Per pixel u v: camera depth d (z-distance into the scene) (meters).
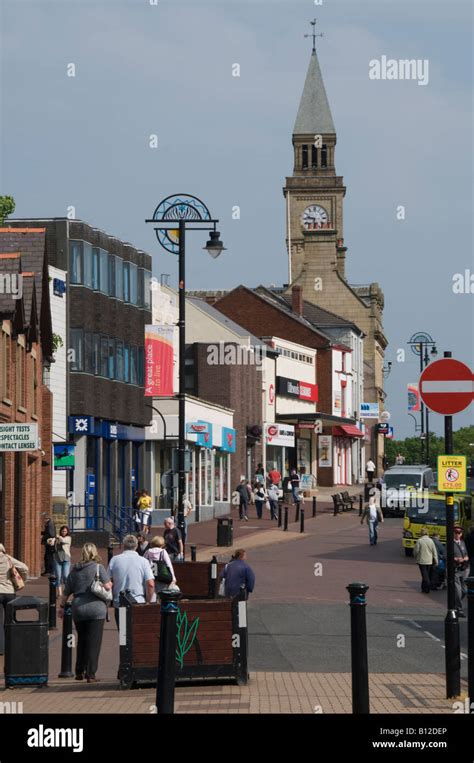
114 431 67.06
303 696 19.22
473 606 17.25
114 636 29.14
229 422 87.06
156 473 73.75
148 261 71.88
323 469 115.88
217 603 20.58
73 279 63.38
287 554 54.59
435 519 54.25
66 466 51.19
